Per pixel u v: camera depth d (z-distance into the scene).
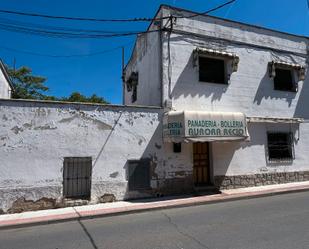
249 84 12.57
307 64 14.35
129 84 16.25
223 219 7.15
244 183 11.91
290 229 6.02
